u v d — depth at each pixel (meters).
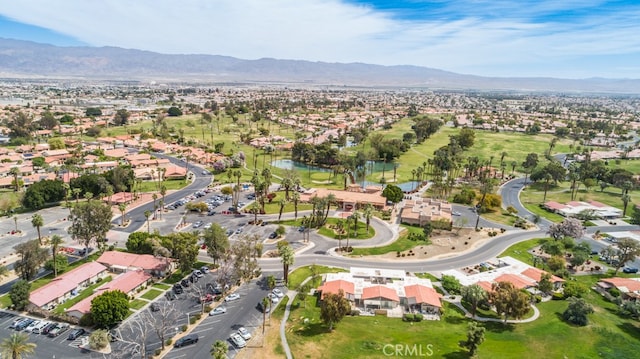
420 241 158.38
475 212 197.75
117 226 163.88
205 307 108.88
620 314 112.69
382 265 138.12
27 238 149.00
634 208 191.12
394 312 111.25
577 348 93.94
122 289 112.12
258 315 106.50
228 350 91.12
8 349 75.56
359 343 94.38
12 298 103.38
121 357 88.06
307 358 88.81
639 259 151.38
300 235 160.75
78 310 101.38
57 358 87.25
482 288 110.56
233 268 123.06
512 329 103.19
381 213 189.25
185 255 121.31
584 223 184.75
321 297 113.94
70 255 137.88
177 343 92.44
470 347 89.12
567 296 120.44
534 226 179.50
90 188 195.00
